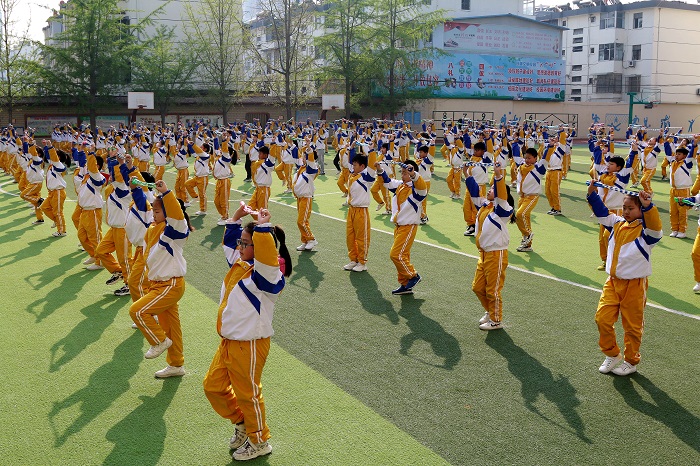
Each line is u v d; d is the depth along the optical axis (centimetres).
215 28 4216
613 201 1065
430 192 1900
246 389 482
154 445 510
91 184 1022
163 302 610
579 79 5247
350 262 1038
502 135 2169
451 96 4362
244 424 500
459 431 528
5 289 925
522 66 4550
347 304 858
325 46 4147
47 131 3750
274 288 479
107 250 905
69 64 3650
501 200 737
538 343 718
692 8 4947
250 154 2112
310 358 680
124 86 3906
